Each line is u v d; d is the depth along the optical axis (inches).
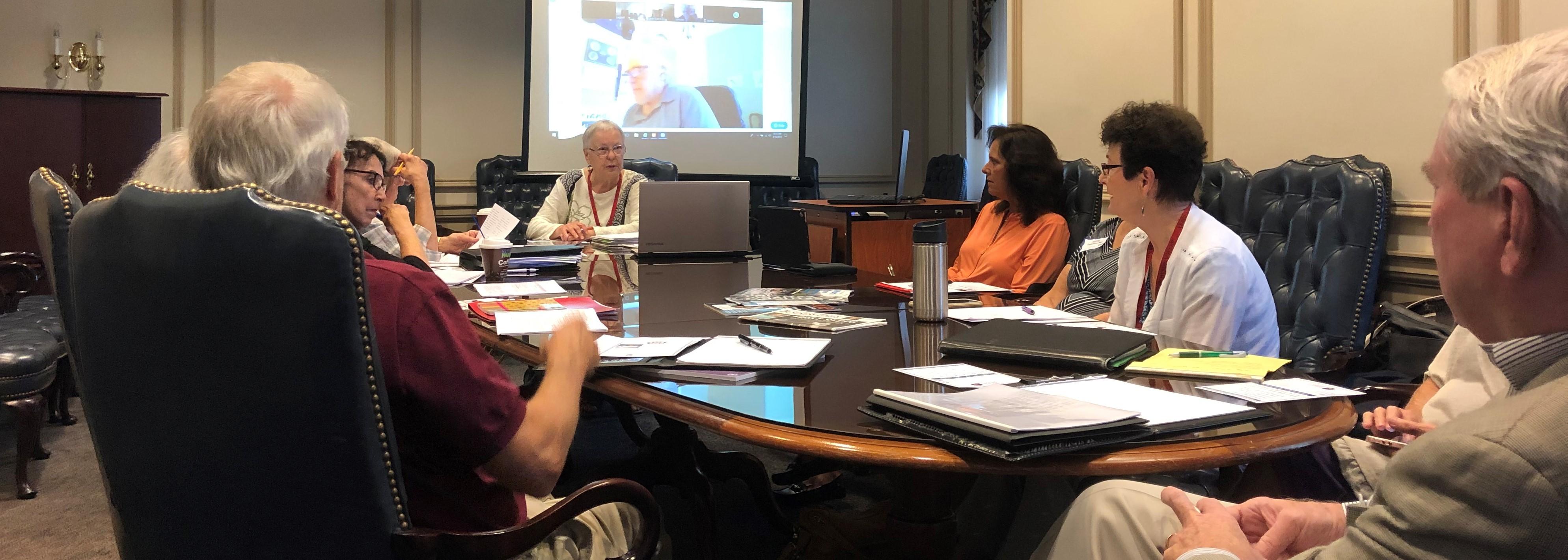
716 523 92.1
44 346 115.7
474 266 129.1
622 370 61.7
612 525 59.2
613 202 175.8
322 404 38.6
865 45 295.7
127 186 42.4
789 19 268.5
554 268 126.0
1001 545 72.0
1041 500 65.6
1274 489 66.5
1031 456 43.4
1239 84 139.0
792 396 55.1
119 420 42.6
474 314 82.7
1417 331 87.4
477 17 264.4
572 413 51.9
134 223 40.5
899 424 48.6
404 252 104.6
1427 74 114.6
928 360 65.1
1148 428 47.3
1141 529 48.5
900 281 113.5
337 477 39.6
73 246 43.4
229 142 45.9
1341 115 125.3
